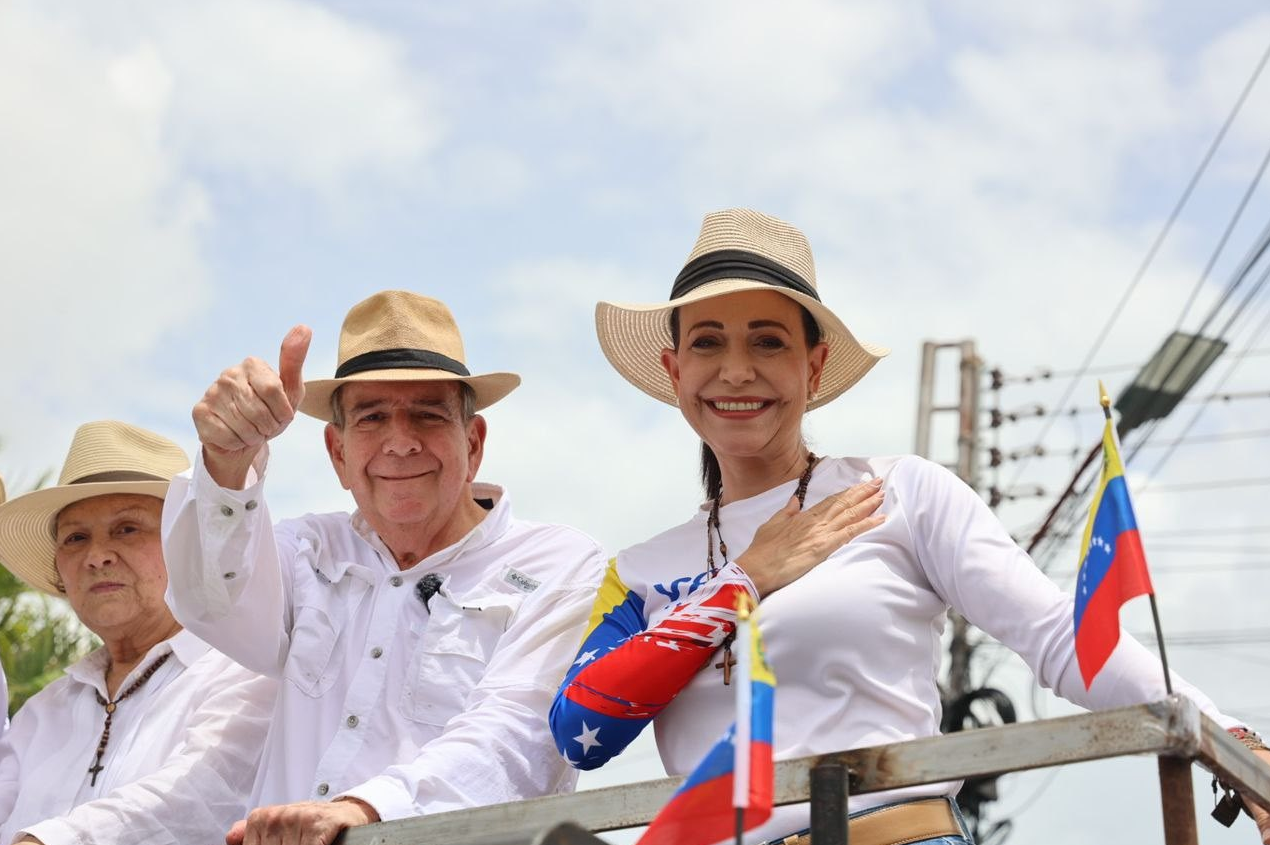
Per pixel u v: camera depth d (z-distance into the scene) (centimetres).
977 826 1366
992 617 461
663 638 470
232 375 514
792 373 508
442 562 599
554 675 558
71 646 1080
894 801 439
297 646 581
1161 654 356
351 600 593
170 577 542
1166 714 343
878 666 461
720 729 468
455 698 566
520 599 585
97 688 651
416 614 585
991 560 464
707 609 470
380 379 596
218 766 595
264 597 562
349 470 605
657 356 571
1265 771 380
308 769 563
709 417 508
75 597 665
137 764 618
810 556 472
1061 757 349
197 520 527
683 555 508
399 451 593
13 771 646
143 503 670
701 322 511
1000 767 355
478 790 518
